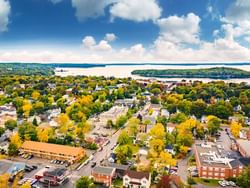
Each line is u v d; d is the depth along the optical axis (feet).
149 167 311.27
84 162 337.31
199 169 308.40
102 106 635.25
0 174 285.84
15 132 431.02
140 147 394.11
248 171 278.46
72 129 452.76
